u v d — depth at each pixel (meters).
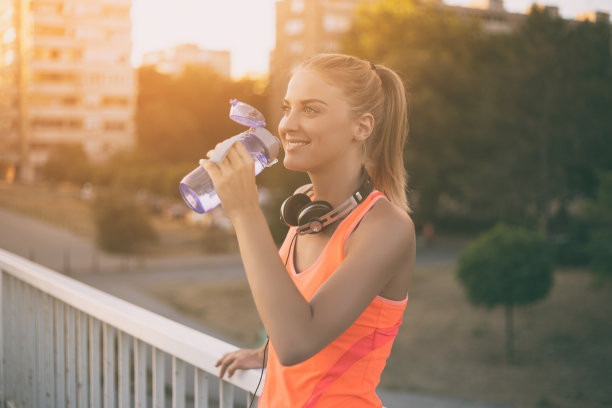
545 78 34.69
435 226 42.16
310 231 0.98
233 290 23.11
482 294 17.47
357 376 0.95
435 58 36.91
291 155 0.97
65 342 2.26
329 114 0.94
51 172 40.25
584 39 34.94
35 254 26.34
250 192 0.89
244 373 1.28
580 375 15.36
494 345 17.66
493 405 13.20
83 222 36.53
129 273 26.11
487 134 35.72
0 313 2.73
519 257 17.23
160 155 57.38
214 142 65.50
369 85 0.98
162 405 1.56
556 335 18.59
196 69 66.75
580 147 33.97
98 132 43.88
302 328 0.83
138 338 1.64
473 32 41.19
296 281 1.00
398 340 18.03
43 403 2.32
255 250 0.86
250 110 0.97
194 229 39.78
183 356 1.45
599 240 21.31
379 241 0.90
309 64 0.98
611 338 18.12
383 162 1.09
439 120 34.38
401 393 13.92
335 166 0.99
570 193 34.88
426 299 22.66
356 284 0.87
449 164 35.91
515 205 34.06
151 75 66.38
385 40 38.62
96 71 41.19
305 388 0.97
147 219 30.03
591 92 34.66
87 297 1.87
